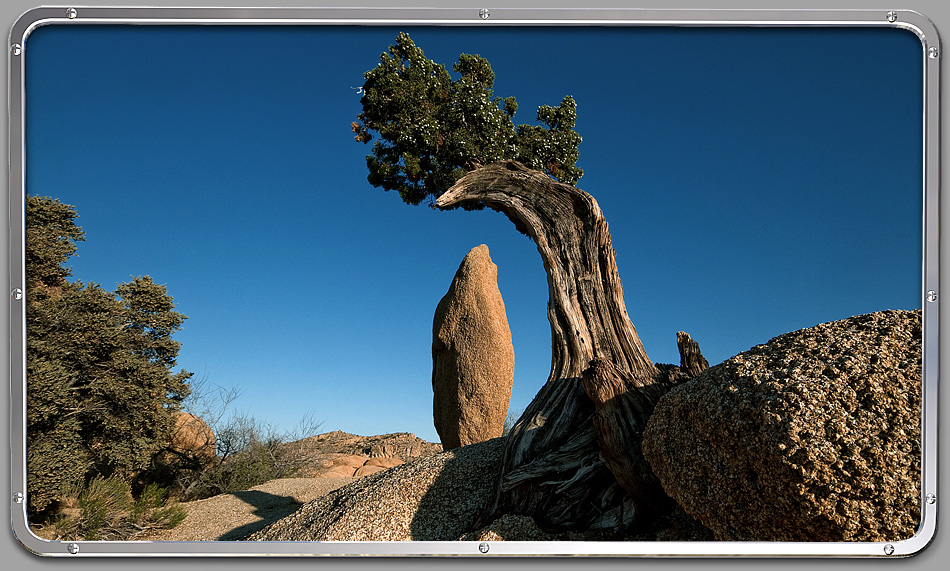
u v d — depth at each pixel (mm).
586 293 6211
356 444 16359
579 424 5391
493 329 8398
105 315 8477
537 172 6719
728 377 3586
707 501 3492
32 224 8102
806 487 3078
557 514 4824
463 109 9734
